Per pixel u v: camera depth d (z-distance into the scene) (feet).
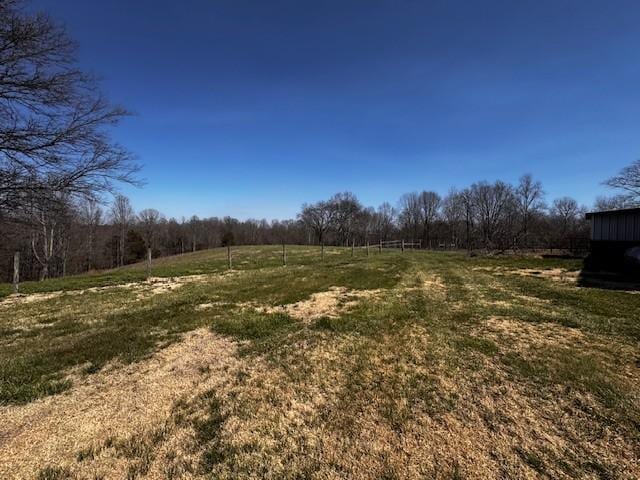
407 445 9.74
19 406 12.22
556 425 10.55
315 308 26.35
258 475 8.67
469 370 14.48
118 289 38.86
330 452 9.51
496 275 44.88
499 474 8.54
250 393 12.92
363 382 13.58
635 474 8.50
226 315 24.35
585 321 21.48
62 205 32.78
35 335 21.13
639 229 50.42
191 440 10.12
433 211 249.75
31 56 27.89
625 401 11.77
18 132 29.01
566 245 104.06
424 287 35.17
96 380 14.29
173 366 15.65
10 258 110.01
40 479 8.59
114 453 9.57
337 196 278.26
